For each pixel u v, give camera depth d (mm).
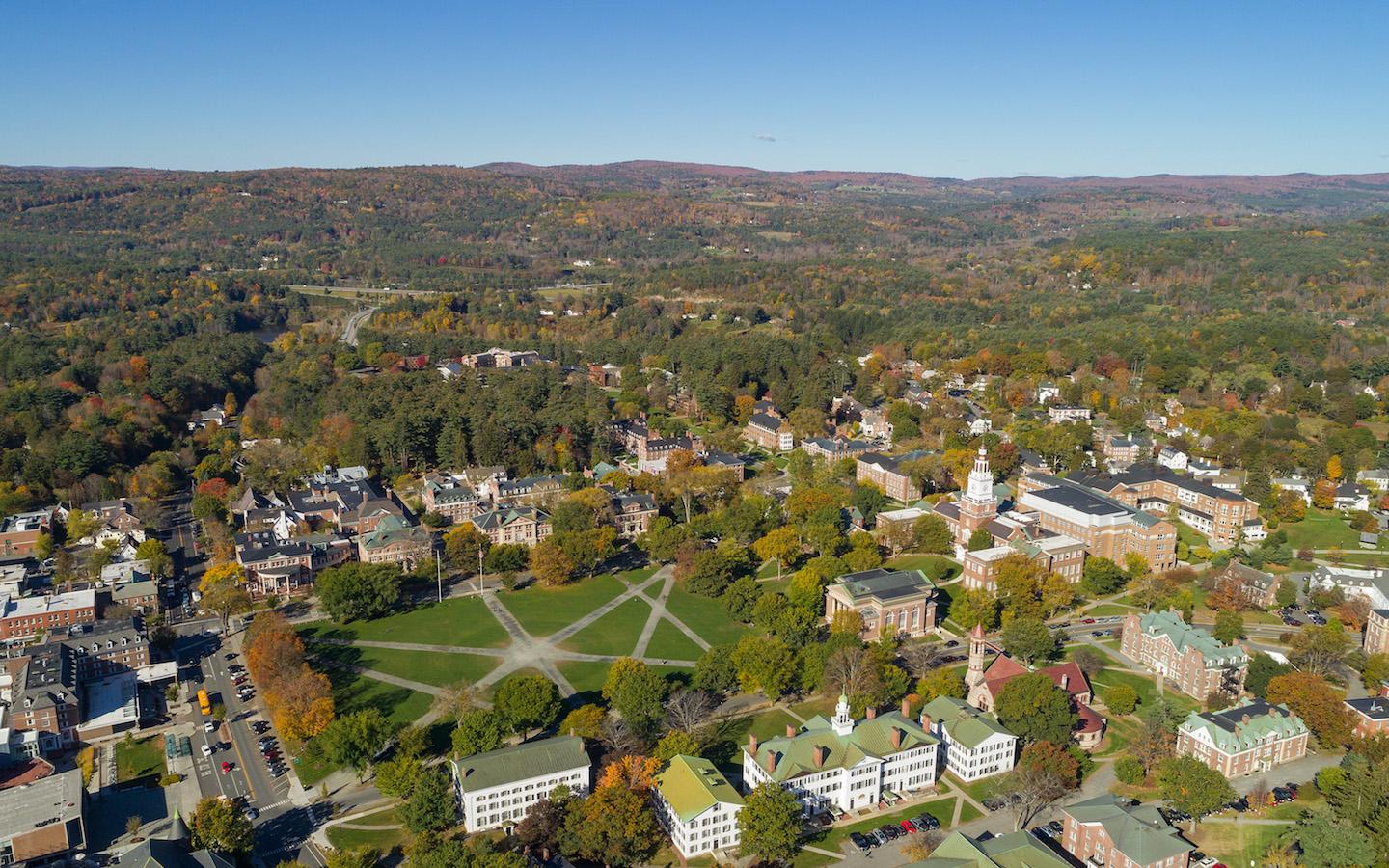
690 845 197125
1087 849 196875
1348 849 184500
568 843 193625
